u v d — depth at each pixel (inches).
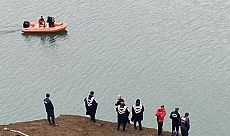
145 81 3368.6
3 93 3260.3
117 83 3344.0
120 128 2117.4
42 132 1980.8
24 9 4857.3
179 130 2112.5
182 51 3838.6
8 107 3078.2
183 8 4783.5
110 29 4284.0
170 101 3120.1
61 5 4918.8
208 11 4694.9
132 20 4478.3
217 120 2910.9
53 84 3361.2
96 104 2127.2
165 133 2127.2
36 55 3858.3
